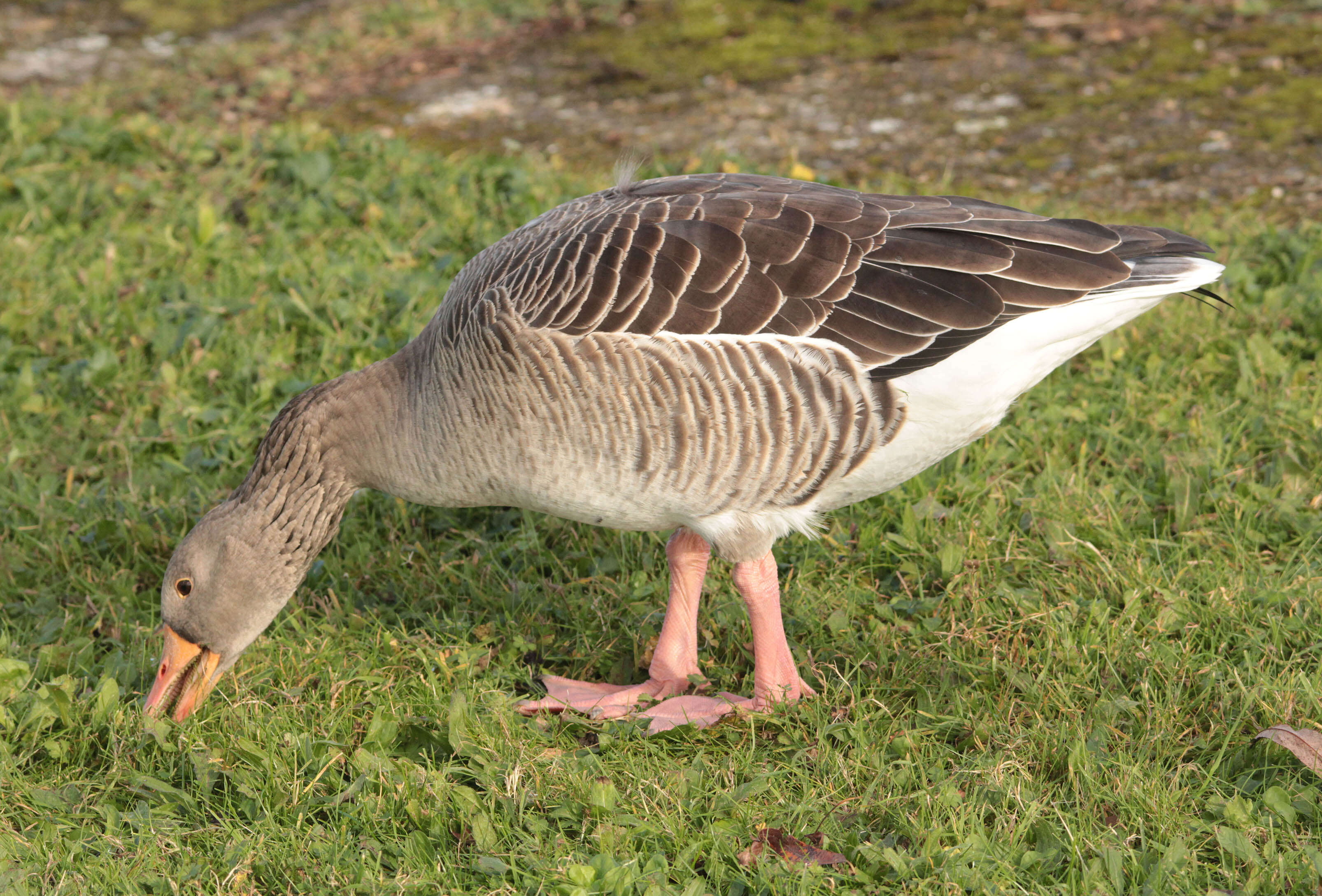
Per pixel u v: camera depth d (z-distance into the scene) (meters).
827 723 4.20
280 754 4.01
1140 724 4.05
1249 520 4.95
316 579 5.11
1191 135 8.93
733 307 3.92
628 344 3.88
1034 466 5.55
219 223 7.73
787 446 3.98
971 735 4.10
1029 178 8.48
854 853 3.59
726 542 4.14
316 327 6.62
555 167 8.74
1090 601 4.64
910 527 5.05
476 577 5.11
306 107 10.59
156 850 3.63
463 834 3.70
